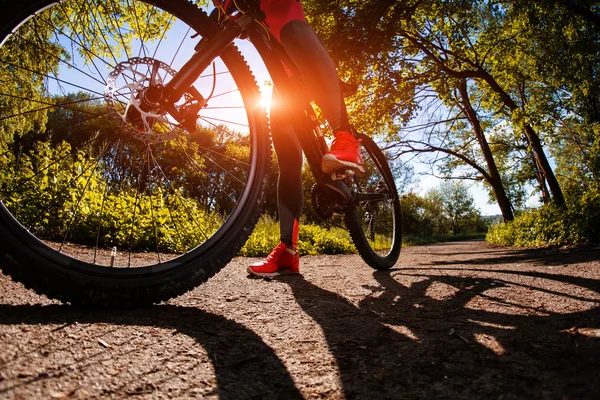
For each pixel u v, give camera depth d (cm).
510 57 1242
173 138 171
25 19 139
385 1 752
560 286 203
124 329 118
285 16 197
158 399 78
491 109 1652
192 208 395
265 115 185
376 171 321
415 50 1314
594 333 117
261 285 209
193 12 170
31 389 75
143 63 162
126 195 385
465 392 84
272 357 106
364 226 303
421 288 212
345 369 98
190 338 116
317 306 165
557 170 2295
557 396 79
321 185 242
